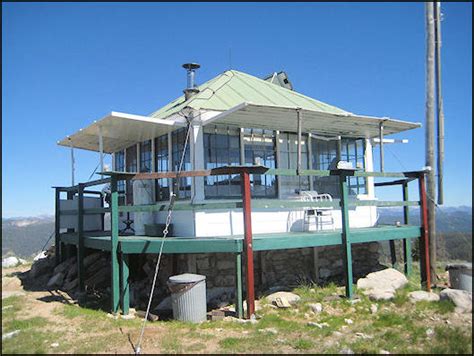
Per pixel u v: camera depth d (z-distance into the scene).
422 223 9.02
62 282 10.03
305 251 9.31
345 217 7.88
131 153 11.50
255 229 8.78
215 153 8.80
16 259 14.38
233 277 8.43
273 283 8.73
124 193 11.77
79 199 9.41
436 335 5.65
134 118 8.26
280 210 9.12
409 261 9.78
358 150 10.81
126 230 10.44
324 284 8.86
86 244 9.12
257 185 9.16
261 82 11.30
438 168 9.17
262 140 9.45
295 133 9.93
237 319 6.62
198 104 8.96
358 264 10.16
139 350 5.24
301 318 6.69
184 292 6.59
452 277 8.12
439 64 9.12
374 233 8.34
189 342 5.60
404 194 9.91
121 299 7.37
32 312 7.36
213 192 8.63
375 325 6.21
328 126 9.30
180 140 9.21
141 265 9.59
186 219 8.52
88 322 6.62
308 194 9.20
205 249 7.03
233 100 9.59
